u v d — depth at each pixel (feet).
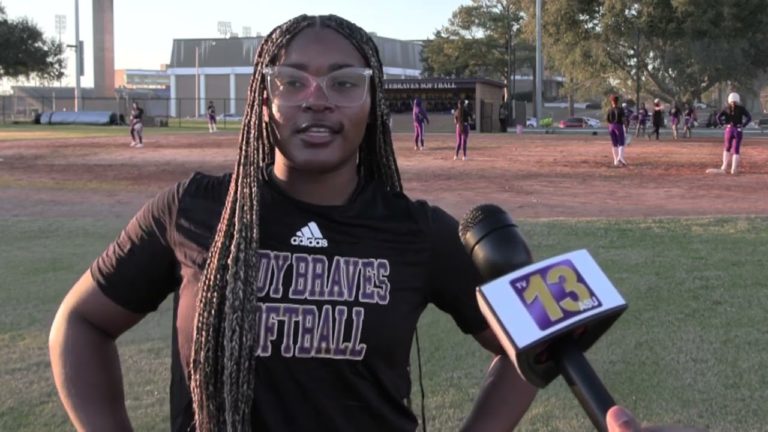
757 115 225.56
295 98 5.39
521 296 3.99
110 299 5.86
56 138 117.60
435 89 156.25
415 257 5.57
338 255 5.41
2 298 20.63
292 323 5.24
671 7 157.89
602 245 25.72
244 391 5.09
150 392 14.34
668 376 14.67
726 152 60.18
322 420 5.22
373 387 5.38
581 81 181.78
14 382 14.87
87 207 39.63
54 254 25.86
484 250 4.42
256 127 5.53
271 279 5.30
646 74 173.58
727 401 13.60
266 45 5.54
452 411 13.42
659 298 19.47
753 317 17.90
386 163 5.90
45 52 230.48
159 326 18.12
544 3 168.86
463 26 264.31
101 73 236.63
